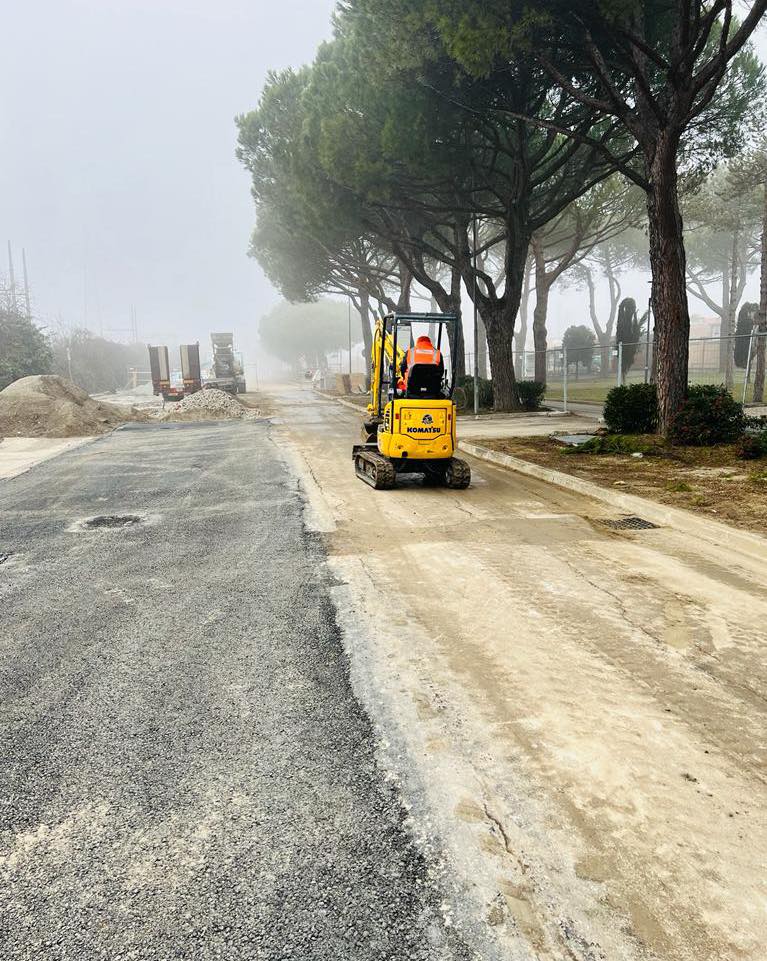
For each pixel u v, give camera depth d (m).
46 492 10.24
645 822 2.55
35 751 3.13
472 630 4.43
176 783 2.85
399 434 9.26
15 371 33.88
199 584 5.56
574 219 27.33
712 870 2.30
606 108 12.27
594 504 8.31
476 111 15.34
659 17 13.52
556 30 11.90
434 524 7.42
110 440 17.12
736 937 2.03
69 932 2.09
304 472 11.20
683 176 18.36
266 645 4.27
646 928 2.06
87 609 5.07
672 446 11.95
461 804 2.66
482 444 13.56
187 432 18.69
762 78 16.42
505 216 19.30
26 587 5.68
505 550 6.31
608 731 3.19
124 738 3.22
